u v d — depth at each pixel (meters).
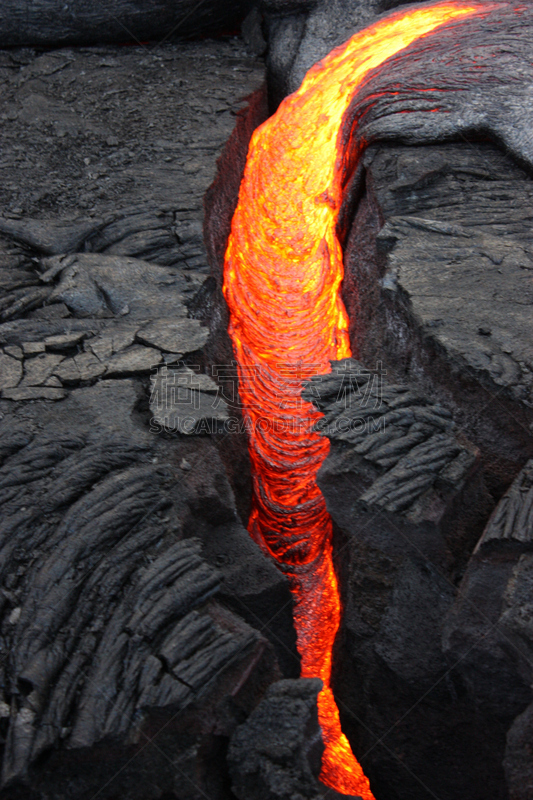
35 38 9.23
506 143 6.35
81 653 3.09
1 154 7.46
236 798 2.99
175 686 2.94
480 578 3.53
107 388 4.55
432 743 3.99
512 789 2.95
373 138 6.93
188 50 9.55
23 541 3.53
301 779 2.82
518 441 4.14
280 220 7.90
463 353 4.35
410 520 3.57
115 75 8.88
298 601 5.52
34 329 5.09
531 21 7.16
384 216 6.24
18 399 4.43
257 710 3.05
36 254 6.16
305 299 7.25
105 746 2.82
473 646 3.47
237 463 5.79
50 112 8.19
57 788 2.85
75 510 3.65
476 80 6.64
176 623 3.21
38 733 2.79
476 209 5.98
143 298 5.48
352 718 4.47
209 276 5.84
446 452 3.88
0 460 3.97
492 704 3.53
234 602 3.78
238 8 9.57
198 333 5.03
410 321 4.92
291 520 5.96
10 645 3.12
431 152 6.58
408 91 6.88
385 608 4.14
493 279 5.06
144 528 3.64
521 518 3.48
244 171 8.41
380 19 8.50
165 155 7.43
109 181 7.01
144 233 6.23
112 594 3.31
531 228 5.67
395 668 3.92
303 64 8.95
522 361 4.28
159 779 2.92
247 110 8.45
